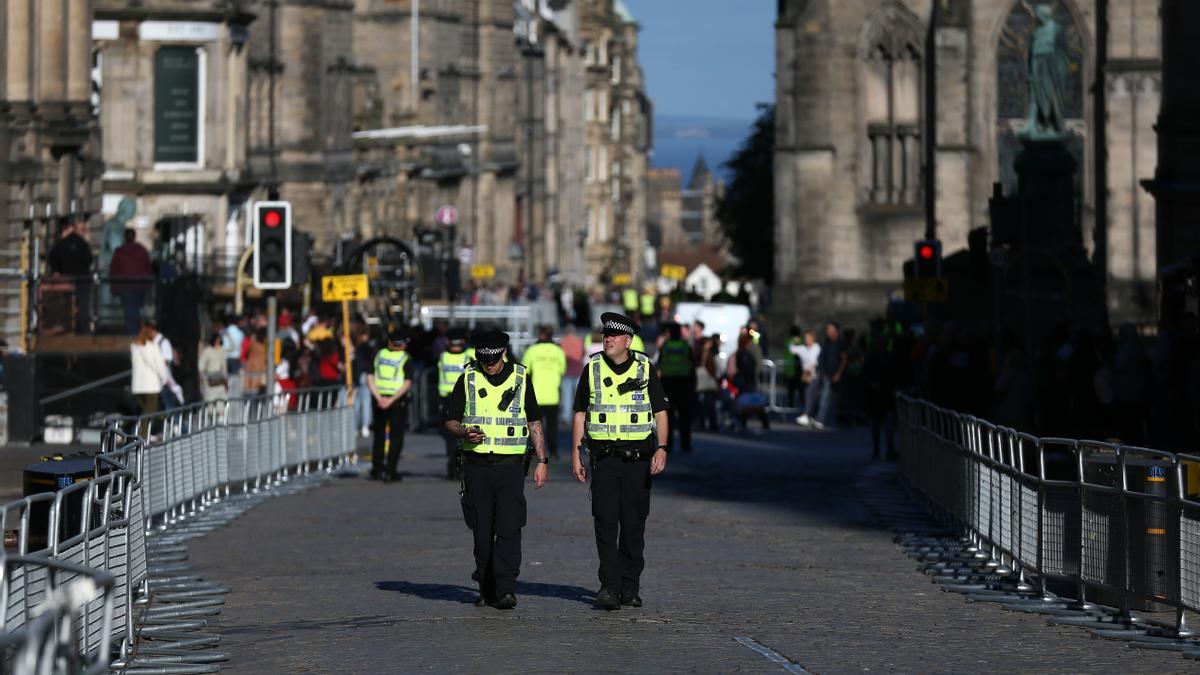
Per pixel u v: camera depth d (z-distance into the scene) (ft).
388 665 107.14
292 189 623.77
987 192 606.96
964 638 120.57
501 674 103.71
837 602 138.62
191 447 206.18
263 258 260.62
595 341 337.93
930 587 149.59
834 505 221.66
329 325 345.51
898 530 193.16
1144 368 245.04
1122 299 570.05
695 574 155.74
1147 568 126.52
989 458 167.22
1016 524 153.38
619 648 113.29
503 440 131.44
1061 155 487.20
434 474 271.08
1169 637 122.62
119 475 116.47
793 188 627.05
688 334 425.28
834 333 381.60
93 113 357.00
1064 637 122.31
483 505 132.05
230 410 229.86
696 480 255.29
